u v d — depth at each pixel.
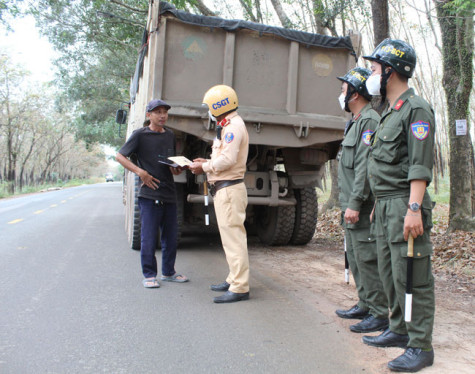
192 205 6.54
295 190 6.82
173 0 10.98
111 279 4.67
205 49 5.20
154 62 5.05
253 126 5.36
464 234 6.37
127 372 2.46
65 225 9.70
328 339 2.99
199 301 3.88
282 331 3.14
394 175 2.55
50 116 46.00
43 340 2.94
